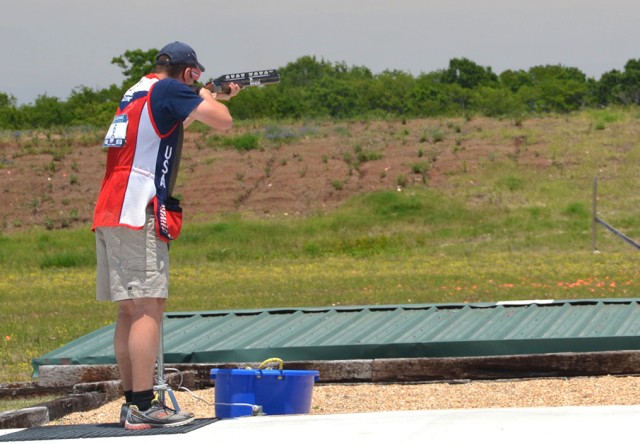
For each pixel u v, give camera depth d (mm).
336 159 72875
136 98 9758
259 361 16812
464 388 15930
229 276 42906
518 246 52094
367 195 64562
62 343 24172
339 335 17781
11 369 20422
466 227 58031
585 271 39438
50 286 41344
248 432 8625
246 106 110562
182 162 73875
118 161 9688
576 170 67875
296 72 185375
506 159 70375
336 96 124125
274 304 31703
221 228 58906
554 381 16016
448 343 16516
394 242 54844
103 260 10016
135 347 9609
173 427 9367
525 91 137875
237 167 72312
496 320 18547
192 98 9641
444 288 34719
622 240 52281
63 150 77062
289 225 59688
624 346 16234
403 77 141750
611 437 7812
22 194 68938
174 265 49375
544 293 32094
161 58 10219
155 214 9562
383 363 16469
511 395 15180
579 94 140500
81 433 9195
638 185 64062
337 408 14789
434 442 7871
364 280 38812
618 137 74062
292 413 11188
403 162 70875
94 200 68125
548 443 7684
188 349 17188
